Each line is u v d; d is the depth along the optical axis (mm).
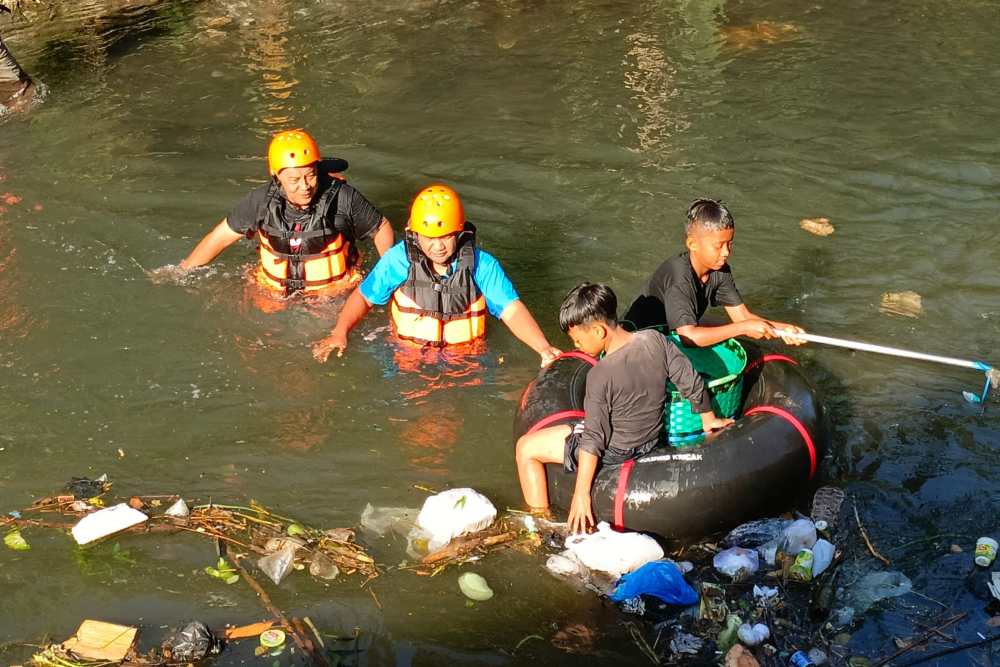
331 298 6441
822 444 4852
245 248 7039
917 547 4562
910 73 9898
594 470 4625
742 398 5180
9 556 4590
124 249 7074
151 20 11820
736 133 8789
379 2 12234
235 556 4609
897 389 5633
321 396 5680
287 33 11344
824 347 6008
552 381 5180
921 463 5066
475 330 5949
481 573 4520
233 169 8289
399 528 4785
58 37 11289
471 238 5789
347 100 9609
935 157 8242
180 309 6391
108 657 4047
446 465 5207
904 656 4020
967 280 6648
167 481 5082
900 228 7273
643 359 4535
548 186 7988
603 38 11000
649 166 8258
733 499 4570
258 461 5223
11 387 5734
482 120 9156
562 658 4082
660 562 4375
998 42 10586
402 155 8539
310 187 6066
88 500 4902
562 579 4477
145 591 4410
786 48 10602
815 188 7844
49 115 9305
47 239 7195
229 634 4180
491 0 12234
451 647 4141
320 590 4422
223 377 5824
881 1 11930
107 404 5621
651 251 7055
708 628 4199
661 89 9711
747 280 6719
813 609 4266
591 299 4480
